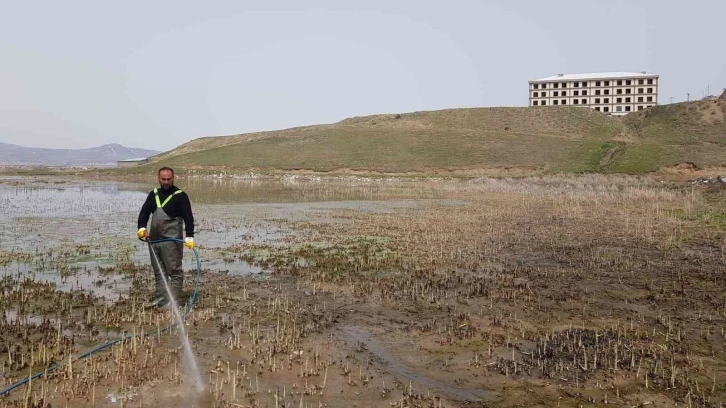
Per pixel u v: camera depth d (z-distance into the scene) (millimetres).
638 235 15906
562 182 45875
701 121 71812
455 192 36438
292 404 5133
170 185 8289
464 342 6914
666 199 28000
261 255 12836
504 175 59000
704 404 5215
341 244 14508
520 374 5906
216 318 7766
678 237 15500
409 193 35750
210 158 72812
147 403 5113
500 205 26469
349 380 5688
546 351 6590
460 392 5461
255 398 5254
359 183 49469
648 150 61812
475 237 15688
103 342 6672
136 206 25406
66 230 16734
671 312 8250
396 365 6148
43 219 19766
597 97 120125
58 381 5516
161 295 8281
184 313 7891
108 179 55438
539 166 60812
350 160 67750
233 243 14625
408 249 13672
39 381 5516
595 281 10258
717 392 5465
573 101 122000
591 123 80250
